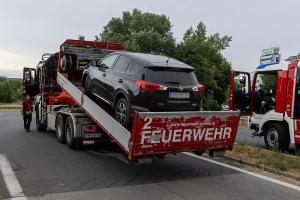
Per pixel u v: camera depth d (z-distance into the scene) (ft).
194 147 26.61
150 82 27.09
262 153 34.19
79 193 22.00
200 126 26.30
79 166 29.19
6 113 103.91
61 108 42.04
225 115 27.30
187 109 28.14
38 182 24.29
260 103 42.83
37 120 51.49
